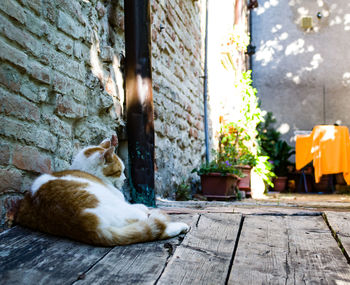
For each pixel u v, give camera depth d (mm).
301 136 7961
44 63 2186
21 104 1993
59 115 2334
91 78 2695
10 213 1896
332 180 8805
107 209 1747
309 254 1704
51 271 1431
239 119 7305
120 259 1568
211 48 6941
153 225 1818
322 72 10992
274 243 1863
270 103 11148
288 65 11141
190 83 5383
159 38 3908
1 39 1845
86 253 1615
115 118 3016
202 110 6152
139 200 2957
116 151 3209
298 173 9352
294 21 11156
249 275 1452
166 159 4051
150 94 3074
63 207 1720
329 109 10898
